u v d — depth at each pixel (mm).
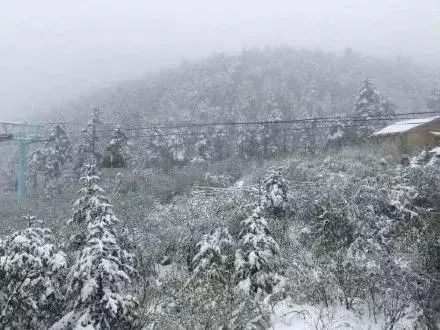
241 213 17391
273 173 19219
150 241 17172
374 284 12805
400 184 17906
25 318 11211
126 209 19438
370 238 14906
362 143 37594
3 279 10969
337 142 46938
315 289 13352
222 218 17250
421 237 13938
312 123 58094
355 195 16656
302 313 12562
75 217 12492
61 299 12016
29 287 11305
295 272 14008
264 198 18234
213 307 11797
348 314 12773
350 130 48125
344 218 15758
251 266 14031
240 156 50906
